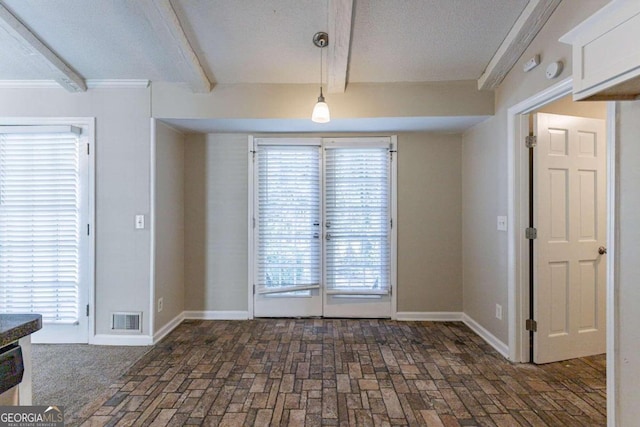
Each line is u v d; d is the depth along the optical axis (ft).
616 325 5.64
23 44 8.00
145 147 9.89
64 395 7.11
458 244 11.97
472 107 9.80
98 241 9.85
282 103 10.02
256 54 8.77
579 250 8.78
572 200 8.71
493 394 7.18
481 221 10.54
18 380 3.37
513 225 8.70
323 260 12.01
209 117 9.99
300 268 11.99
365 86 9.96
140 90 9.90
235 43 8.38
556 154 8.60
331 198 11.98
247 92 10.00
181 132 11.65
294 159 11.92
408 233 12.01
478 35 8.09
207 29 7.92
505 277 9.07
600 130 8.87
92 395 7.11
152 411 6.55
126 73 9.47
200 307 12.00
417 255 12.02
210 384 7.55
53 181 9.78
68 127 9.57
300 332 10.75
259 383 7.60
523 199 8.63
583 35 5.01
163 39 7.84
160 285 10.31
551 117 8.54
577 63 5.11
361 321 11.76
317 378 7.83
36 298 9.76
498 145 9.48
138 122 9.89
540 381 7.72
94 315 9.89
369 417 6.41
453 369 8.29
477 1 7.14
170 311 10.99
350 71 9.40
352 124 10.69
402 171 11.96
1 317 3.56
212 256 12.08
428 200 12.00
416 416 6.44
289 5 7.25
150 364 8.54
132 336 9.83
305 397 7.05
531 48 7.93
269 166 11.94
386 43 8.34
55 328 9.87
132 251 9.88
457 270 11.98
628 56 4.31
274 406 6.73
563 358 8.68
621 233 5.58
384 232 12.00
